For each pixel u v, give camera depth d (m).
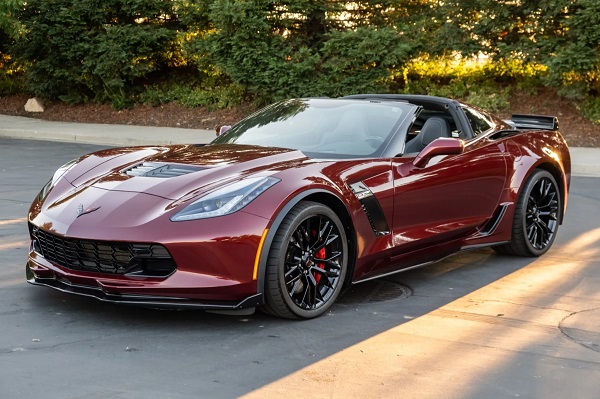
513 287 5.18
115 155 5.02
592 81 15.98
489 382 3.45
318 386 3.37
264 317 4.39
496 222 5.83
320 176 4.48
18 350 3.74
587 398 3.30
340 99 5.75
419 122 5.79
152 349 3.81
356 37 16.23
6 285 4.90
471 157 5.55
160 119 18.75
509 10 15.37
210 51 17.09
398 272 5.08
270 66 16.52
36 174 10.27
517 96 16.58
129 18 19.77
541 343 4.01
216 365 3.61
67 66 20.06
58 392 3.23
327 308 4.47
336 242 4.51
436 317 4.45
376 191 4.76
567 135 14.80
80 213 4.23
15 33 18.42
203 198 4.14
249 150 4.87
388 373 3.54
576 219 7.78
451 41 15.83
